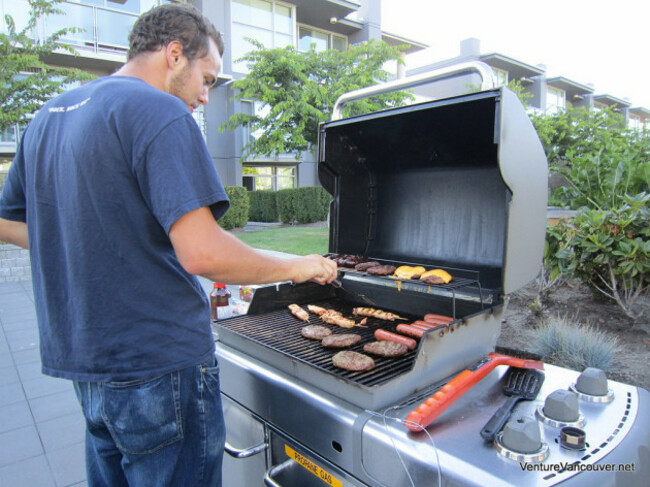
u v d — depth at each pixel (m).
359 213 1.94
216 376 1.12
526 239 1.29
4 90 7.89
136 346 0.95
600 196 3.99
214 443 1.11
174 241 0.89
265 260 1.01
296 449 1.18
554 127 12.98
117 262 0.93
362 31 17.78
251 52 11.66
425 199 1.79
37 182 1.01
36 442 2.43
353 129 1.73
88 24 11.31
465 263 1.65
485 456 0.87
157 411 0.98
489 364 1.19
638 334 2.78
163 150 0.87
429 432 0.96
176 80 1.08
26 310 5.13
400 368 1.17
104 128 0.89
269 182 18.30
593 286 3.24
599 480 0.82
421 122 1.55
